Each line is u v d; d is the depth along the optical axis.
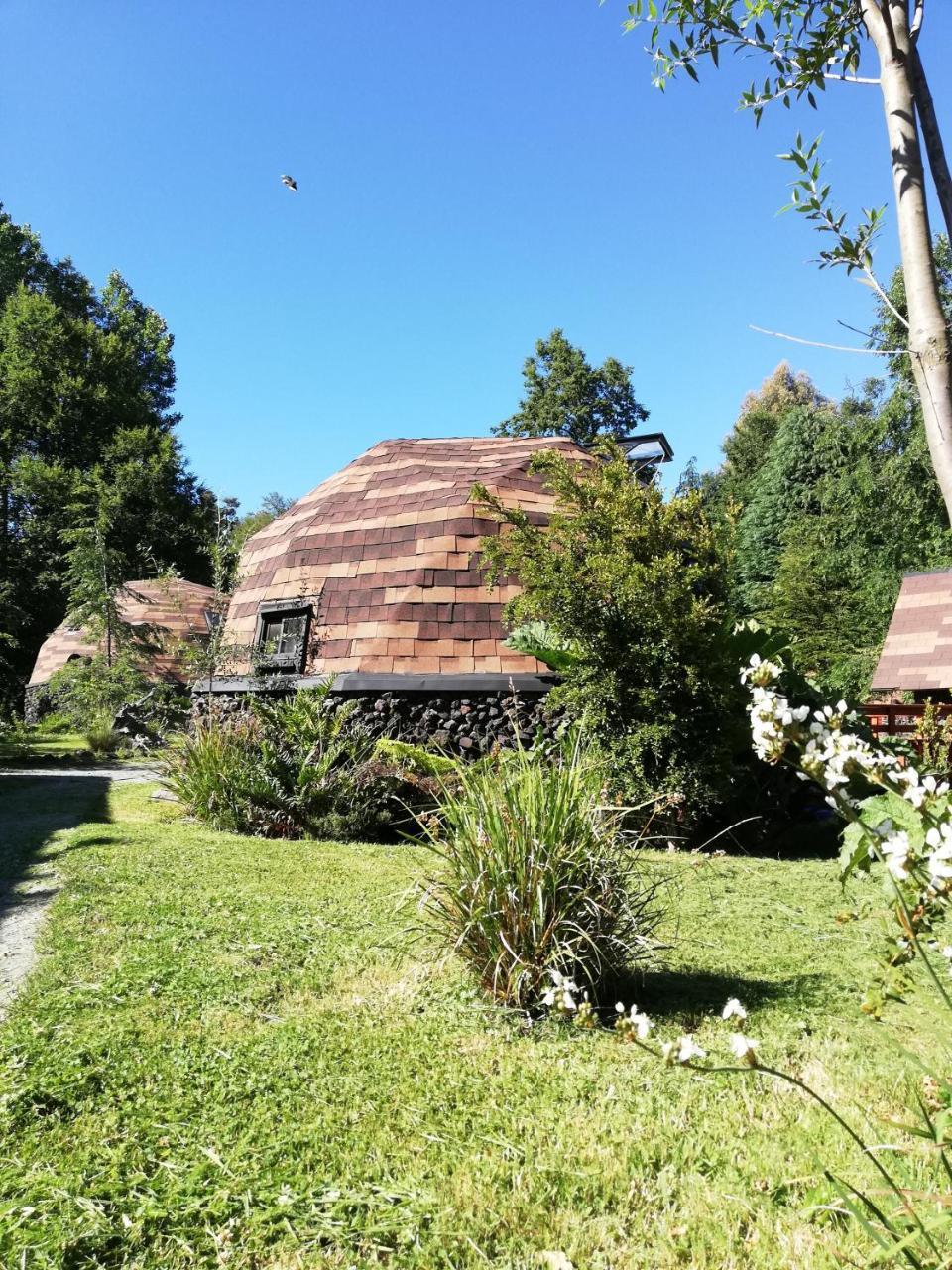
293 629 13.16
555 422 47.12
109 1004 4.11
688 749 8.77
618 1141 3.01
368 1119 3.14
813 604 30.22
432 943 4.78
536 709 11.30
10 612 24.66
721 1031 3.96
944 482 2.18
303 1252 2.41
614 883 4.56
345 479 15.40
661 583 8.79
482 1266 2.38
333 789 9.78
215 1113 3.15
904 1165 2.38
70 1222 2.49
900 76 2.37
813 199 2.70
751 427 51.94
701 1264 2.37
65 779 14.95
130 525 37.38
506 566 9.97
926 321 2.24
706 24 3.27
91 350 39.81
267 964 4.75
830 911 6.23
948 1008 2.01
